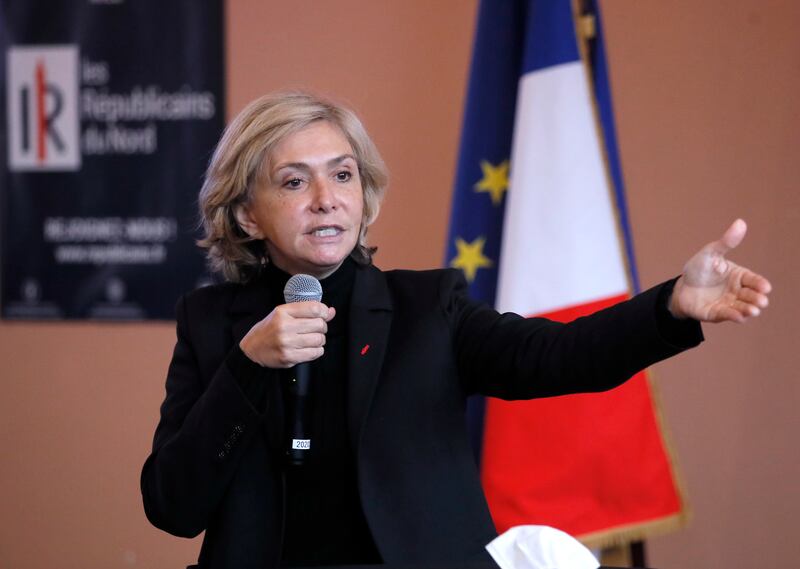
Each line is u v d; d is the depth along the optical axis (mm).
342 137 5031
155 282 11484
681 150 10070
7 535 11750
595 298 8172
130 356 11555
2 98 11711
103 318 11586
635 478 7988
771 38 9906
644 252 10133
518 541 3660
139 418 11547
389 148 10711
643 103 10148
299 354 4383
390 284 5340
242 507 4840
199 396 5113
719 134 10000
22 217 11742
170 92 11359
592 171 8312
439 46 10625
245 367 4531
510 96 8734
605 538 7938
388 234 10688
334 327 5109
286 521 4836
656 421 8086
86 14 11531
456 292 5277
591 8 8836
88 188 11594
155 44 11375
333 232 4879
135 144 11477
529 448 8070
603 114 8773
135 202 11500
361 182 5227
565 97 8375
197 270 11398
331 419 4902
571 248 8234
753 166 9930
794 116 9859
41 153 11672
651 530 7980
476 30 8844
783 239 9859
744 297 3988
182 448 4645
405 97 10695
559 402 8055
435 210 10617
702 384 10023
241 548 4777
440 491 4816
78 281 11641
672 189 10086
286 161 4883
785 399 9867
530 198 8359
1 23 11672
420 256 10633
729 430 9977
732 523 9977
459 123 10586
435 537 4711
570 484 7992
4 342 11797
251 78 11141
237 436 4578
